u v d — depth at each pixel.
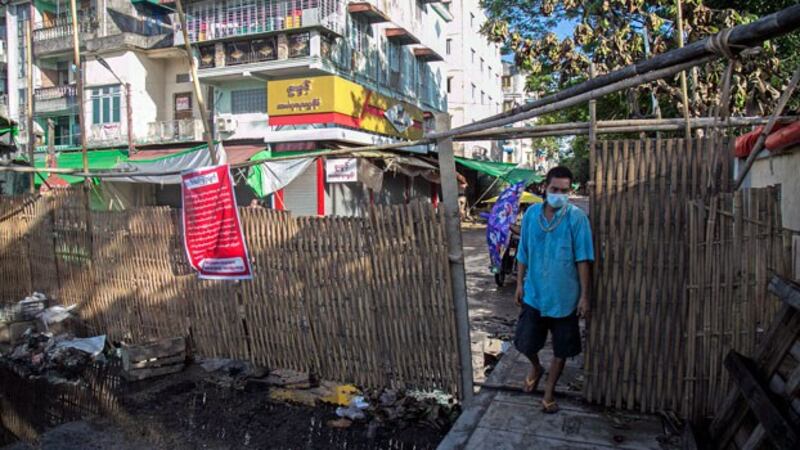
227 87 22.83
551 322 3.90
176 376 5.82
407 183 24.23
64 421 4.91
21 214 7.71
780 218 3.45
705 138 3.62
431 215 4.50
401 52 27.25
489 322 7.89
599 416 3.86
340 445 4.27
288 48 20.55
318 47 20.14
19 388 5.73
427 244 4.53
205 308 5.92
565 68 8.50
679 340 3.76
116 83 23.61
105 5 25.31
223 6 21.81
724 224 3.56
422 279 4.59
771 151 4.79
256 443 4.34
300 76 21.45
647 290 3.80
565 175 3.76
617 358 3.92
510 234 10.30
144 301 6.39
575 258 3.78
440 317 4.56
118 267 6.58
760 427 2.70
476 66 38.91
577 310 3.83
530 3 14.34
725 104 3.06
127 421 4.82
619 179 3.80
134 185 20.66
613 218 3.83
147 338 6.41
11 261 7.96
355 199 20.20
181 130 22.20
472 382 4.52
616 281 3.86
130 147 21.42
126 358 5.75
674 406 3.79
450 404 4.81
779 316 2.84
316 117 18.48
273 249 5.31
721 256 3.57
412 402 4.89
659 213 3.73
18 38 27.59
